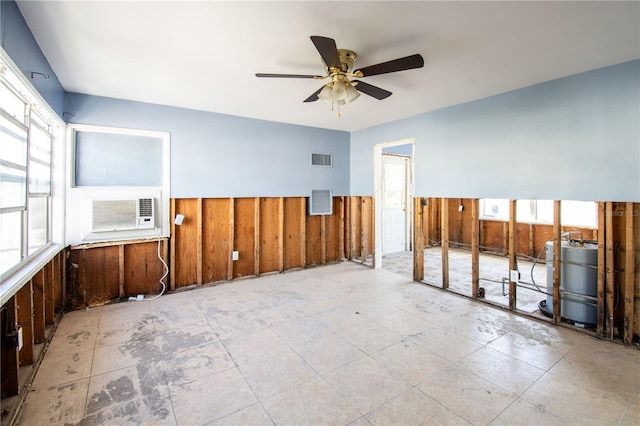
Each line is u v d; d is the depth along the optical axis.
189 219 4.12
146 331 2.85
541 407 1.84
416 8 1.85
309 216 5.30
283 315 3.22
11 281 1.87
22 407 1.83
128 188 3.66
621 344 2.61
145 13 1.91
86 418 1.76
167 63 2.63
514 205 3.28
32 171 2.62
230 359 2.38
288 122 4.80
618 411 1.81
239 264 4.57
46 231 3.09
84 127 3.41
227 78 2.97
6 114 1.90
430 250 6.89
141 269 3.78
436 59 2.53
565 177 2.90
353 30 2.10
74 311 3.32
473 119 3.61
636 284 2.58
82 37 2.20
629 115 2.54
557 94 2.93
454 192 3.84
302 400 1.92
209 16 1.94
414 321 3.07
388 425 1.71
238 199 4.52
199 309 3.38
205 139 4.15
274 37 2.20
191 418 1.77
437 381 2.10
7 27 1.69
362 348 2.54
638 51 2.38
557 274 2.98
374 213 5.17
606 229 2.66
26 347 2.22
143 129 3.74
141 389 2.02
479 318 3.15
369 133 5.16
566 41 2.24
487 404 1.87
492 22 2.00
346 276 4.71
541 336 2.76
